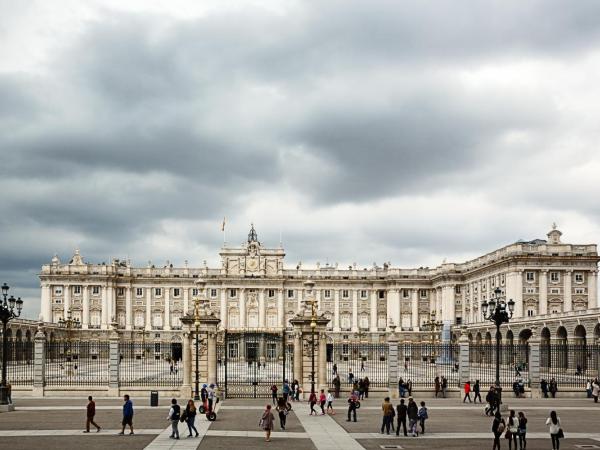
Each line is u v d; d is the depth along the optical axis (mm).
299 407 58031
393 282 192125
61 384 71500
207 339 64375
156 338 189500
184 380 64062
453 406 59812
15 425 46562
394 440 41188
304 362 64812
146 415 52125
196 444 39188
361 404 60469
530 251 143000
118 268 192500
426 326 185625
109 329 186000
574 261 142375
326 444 39562
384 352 154500
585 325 103062
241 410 55344
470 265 173375
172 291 192375
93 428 45188
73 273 188500
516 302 141250
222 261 192750
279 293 191500
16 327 132875
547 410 56781
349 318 193500
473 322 166625
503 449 38219
